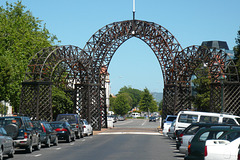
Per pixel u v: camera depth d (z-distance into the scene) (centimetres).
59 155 2200
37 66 3909
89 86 5103
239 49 5088
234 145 1254
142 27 5275
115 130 5922
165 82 5244
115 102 18675
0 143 1833
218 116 2923
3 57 4269
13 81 4591
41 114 3850
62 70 5103
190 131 2177
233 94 4022
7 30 4947
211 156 1273
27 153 2342
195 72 5447
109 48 5253
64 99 5219
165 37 5191
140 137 4209
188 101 5247
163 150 2570
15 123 2269
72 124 3822
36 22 5684
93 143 3253
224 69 4169
